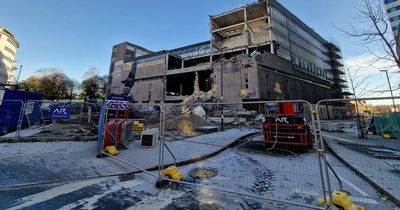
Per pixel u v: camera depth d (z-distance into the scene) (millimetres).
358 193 3895
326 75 67000
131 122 9172
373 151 7746
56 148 7332
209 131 14805
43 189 3799
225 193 3863
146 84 62031
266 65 41156
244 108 24500
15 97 11391
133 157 6363
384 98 3059
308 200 3525
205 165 6000
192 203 3377
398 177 4512
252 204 3377
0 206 3078
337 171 5430
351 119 13320
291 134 8359
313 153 7938
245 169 5598
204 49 59094
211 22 54875
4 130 10523
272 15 47656
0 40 68312
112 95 22078
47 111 14969
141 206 3229
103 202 3338
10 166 5000
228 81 41156
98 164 5496
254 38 51281
